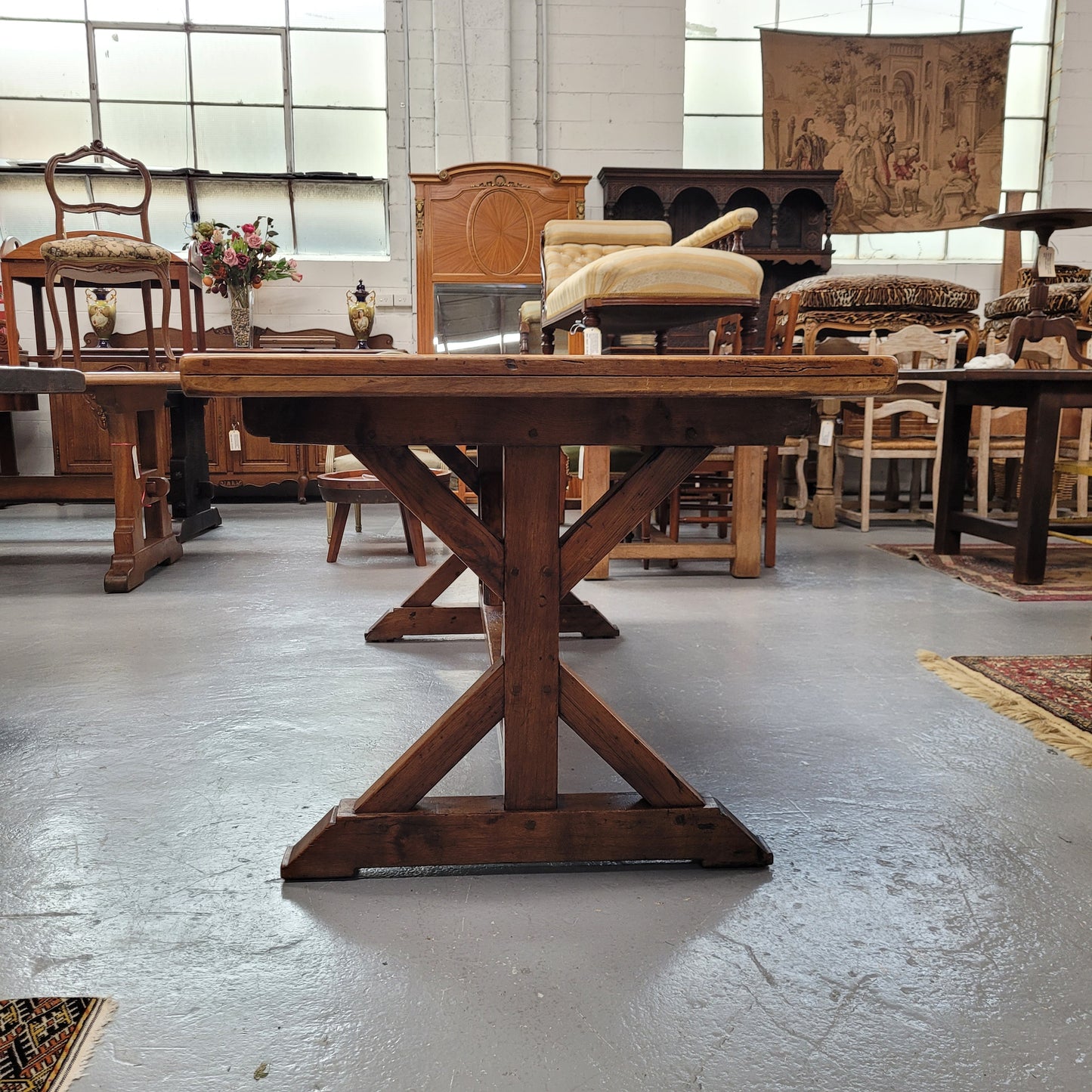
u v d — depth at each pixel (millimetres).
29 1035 1021
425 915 1267
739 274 3252
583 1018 1056
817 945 1199
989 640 2740
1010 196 7059
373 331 6852
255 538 4746
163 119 6652
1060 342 5301
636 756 1396
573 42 6691
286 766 1771
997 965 1161
